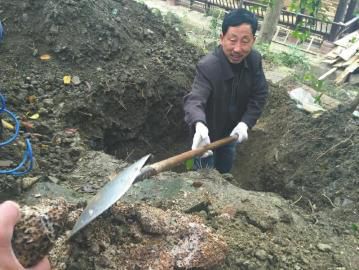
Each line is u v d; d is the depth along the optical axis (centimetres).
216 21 862
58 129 343
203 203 259
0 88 363
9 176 260
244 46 281
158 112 469
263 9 986
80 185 277
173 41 555
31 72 404
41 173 278
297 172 389
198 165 344
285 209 278
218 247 189
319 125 433
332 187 350
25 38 431
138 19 547
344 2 976
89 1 475
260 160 452
